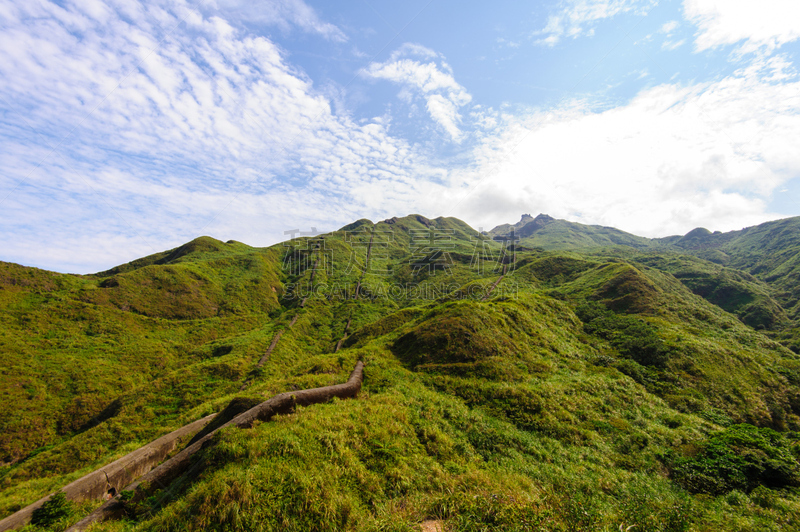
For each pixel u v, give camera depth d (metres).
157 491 10.89
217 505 8.57
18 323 46.25
